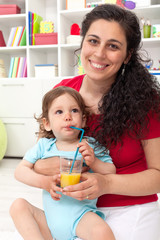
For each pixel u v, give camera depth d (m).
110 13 1.10
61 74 3.58
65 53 3.69
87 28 1.17
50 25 3.59
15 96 3.45
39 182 1.12
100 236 0.99
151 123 1.14
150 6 3.17
